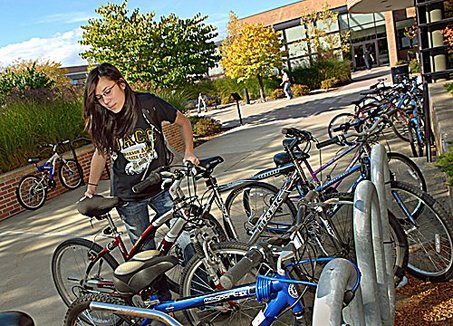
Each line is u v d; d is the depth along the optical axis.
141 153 3.26
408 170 4.44
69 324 2.77
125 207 3.39
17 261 5.57
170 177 3.01
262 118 17.48
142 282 2.47
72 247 3.65
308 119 14.52
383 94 10.50
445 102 6.89
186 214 2.97
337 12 35.03
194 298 2.56
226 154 10.45
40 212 8.17
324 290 1.53
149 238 3.18
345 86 25.34
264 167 8.41
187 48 15.30
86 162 10.33
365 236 2.19
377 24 37.66
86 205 3.18
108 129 3.22
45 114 10.62
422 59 8.20
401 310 3.07
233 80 29.19
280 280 2.16
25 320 1.73
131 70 14.91
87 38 14.99
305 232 2.77
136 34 14.91
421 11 9.67
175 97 15.32
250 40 25.81
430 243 3.45
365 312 2.15
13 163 9.32
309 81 26.84
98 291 3.30
